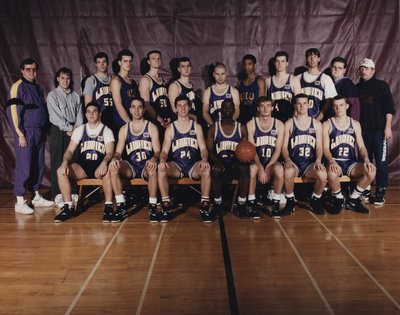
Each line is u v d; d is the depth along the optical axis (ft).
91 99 13.62
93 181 12.33
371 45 14.88
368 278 7.95
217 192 12.16
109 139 12.43
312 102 13.52
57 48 14.73
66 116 13.42
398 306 6.89
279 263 8.71
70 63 14.80
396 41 14.89
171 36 14.75
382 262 8.70
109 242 10.11
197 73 14.89
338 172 11.90
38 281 7.95
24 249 9.67
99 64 13.61
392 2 14.74
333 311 6.77
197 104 14.89
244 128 12.41
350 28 14.80
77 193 14.38
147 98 13.39
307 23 14.76
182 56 14.83
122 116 13.29
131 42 14.78
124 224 11.57
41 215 12.53
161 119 13.48
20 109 12.58
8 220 12.01
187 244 9.91
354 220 11.62
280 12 14.70
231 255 9.19
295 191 14.48
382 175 13.30
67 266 8.66
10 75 14.84
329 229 10.87
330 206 13.03
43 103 13.17
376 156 13.43
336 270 8.33
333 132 12.60
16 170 12.84
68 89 13.67
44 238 10.43
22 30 14.67
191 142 12.25
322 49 14.87
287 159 12.32
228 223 11.55
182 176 12.26
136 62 14.84
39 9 14.60
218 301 7.13
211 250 9.51
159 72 14.89
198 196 14.64
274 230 10.86
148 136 12.28
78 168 12.22
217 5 14.66
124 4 14.62
